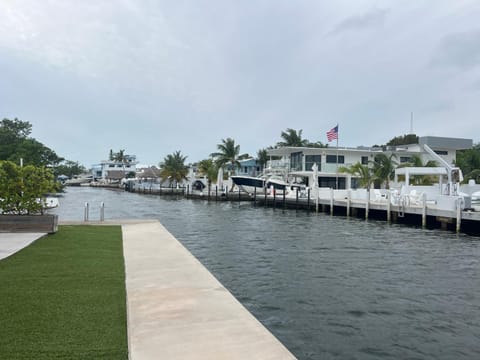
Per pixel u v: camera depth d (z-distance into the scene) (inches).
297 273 484.4
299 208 1643.7
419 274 486.9
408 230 951.6
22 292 269.0
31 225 556.7
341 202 1375.5
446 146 2175.2
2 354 173.2
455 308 356.8
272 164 2541.8
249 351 184.7
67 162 6496.1
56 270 337.7
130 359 172.9
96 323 215.0
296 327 305.6
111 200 2455.7
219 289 289.3
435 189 1385.3
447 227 955.3
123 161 5910.4
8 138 2329.0
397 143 2970.0
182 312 237.5
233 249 663.1
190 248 673.6
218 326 215.8
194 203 2175.2
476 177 2039.9
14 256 394.0
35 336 194.4
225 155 2605.8
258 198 1932.8
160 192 3117.6
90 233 592.1
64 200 2401.6
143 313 234.5
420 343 279.4
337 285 429.4
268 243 733.9
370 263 550.0
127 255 418.9
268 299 376.5
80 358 171.6
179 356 177.8
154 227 685.9
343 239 791.1
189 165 3934.5
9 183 563.8
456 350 268.8
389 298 384.5
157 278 319.0
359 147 2333.9
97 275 324.2
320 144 3073.3
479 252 646.5
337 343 277.3
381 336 290.5
